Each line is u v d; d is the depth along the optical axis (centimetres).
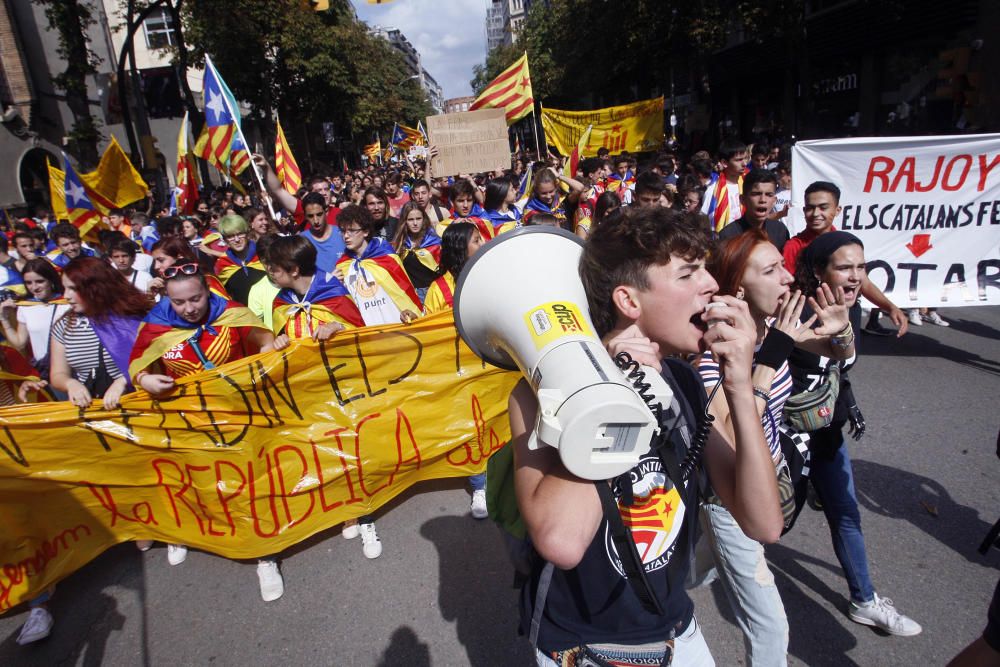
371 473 350
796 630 262
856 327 254
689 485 142
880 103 1748
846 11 1725
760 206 424
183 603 317
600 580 134
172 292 320
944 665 242
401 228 539
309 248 380
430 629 284
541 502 115
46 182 2131
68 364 353
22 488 306
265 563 326
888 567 293
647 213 129
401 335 343
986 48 1405
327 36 2606
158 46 2836
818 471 255
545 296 117
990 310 642
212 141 635
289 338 353
